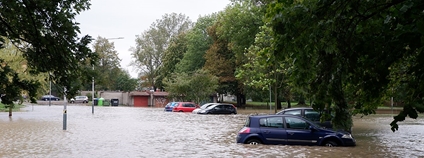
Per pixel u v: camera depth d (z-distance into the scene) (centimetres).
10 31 691
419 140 1788
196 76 5797
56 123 2702
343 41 730
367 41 716
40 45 681
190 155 1304
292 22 699
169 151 1400
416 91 617
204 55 6512
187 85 5762
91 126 2484
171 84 5925
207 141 1703
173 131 2183
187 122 2942
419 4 598
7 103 662
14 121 2873
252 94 6078
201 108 4478
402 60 879
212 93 6191
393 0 677
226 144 1586
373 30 750
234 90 6581
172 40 7775
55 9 682
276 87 2942
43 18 679
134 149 1456
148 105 7569
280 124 1496
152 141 1705
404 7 609
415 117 611
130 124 2689
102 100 7262
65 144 1592
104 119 3216
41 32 688
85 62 719
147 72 8525
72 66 704
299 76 762
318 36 704
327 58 745
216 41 6216
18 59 2625
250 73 3156
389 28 680
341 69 748
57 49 684
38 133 2020
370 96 836
